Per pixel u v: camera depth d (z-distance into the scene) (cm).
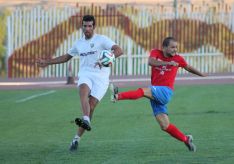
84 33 2544
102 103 4241
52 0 7194
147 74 6781
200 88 5203
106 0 7325
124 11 6794
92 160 2306
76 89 5259
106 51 2503
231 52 6944
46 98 4572
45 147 2612
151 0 7238
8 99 4541
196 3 7081
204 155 2386
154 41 6825
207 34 6919
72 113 3738
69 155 2417
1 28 7119
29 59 6781
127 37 6781
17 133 3031
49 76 6738
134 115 3616
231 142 2681
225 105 4031
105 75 2542
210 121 3338
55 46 6781
